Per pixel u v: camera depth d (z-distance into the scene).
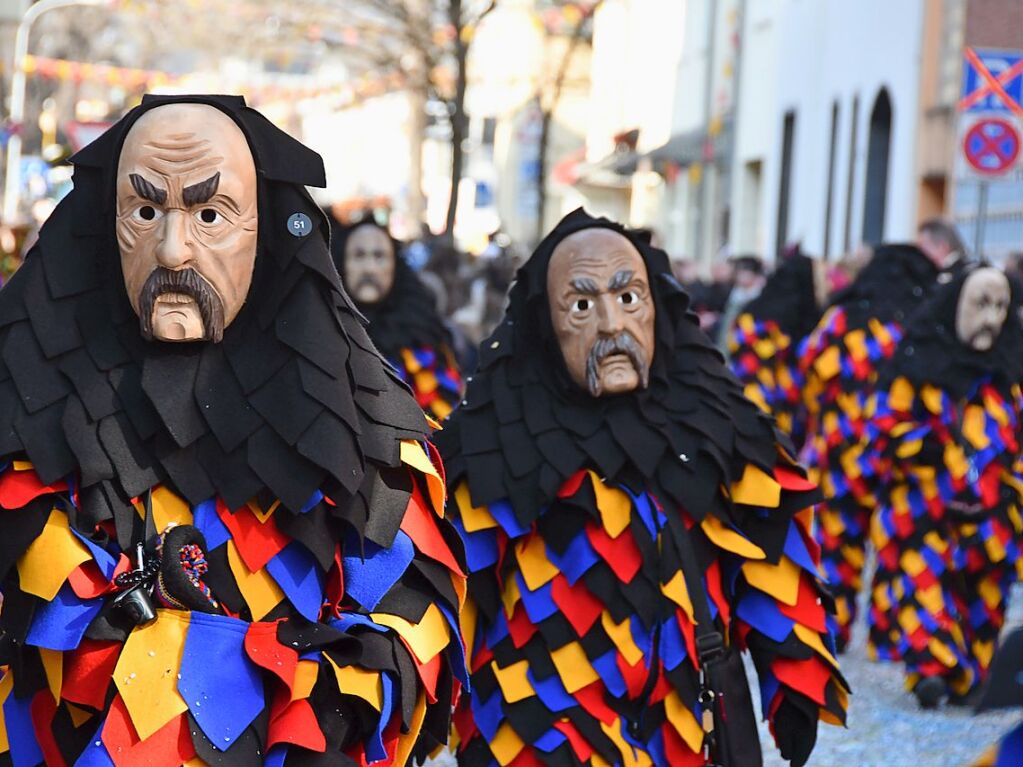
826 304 16.34
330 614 4.84
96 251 4.82
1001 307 10.98
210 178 4.69
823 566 12.64
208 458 4.74
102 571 4.64
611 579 6.36
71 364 4.74
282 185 4.83
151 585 4.65
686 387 6.62
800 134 36.69
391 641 4.86
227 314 4.74
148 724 4.52
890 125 30.92
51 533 4.64
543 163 34.72
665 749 6.33
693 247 47.00
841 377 13.13
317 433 4.73
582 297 6.45
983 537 10.88
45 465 4.64
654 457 6.43
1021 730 3.94
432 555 4.98
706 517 6.49
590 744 6.25
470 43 28.75
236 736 4.55
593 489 6.41
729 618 6.59
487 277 21.98
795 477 6.64
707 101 45.19
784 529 6.61
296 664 4.66
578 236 6.55
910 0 29.12
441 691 5.09
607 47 57.97
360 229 11.99
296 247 4.82
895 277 13.41
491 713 6.33
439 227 49.06
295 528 4.74
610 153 53.91
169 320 4.67
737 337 16.30
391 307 11.92
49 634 4.61
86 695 4.66
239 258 4.74
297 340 4.79
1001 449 10.94
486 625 6.45
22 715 4.79
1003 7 26.17
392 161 80.56
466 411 6.63
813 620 6.54
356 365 4.91
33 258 4.82
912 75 28.86
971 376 10.99
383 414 4.92
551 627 6.34
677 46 49.12
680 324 6.70
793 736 6.56
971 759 9.57
